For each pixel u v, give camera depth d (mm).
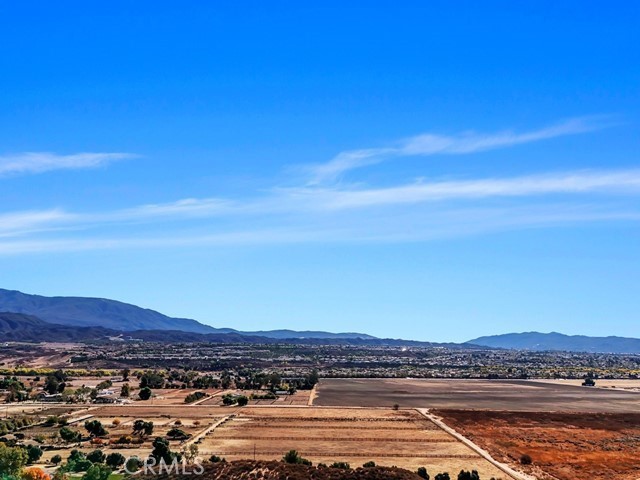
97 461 119438
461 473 115312
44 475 102125
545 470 127625
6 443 137500
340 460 130625
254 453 135375
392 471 105000
